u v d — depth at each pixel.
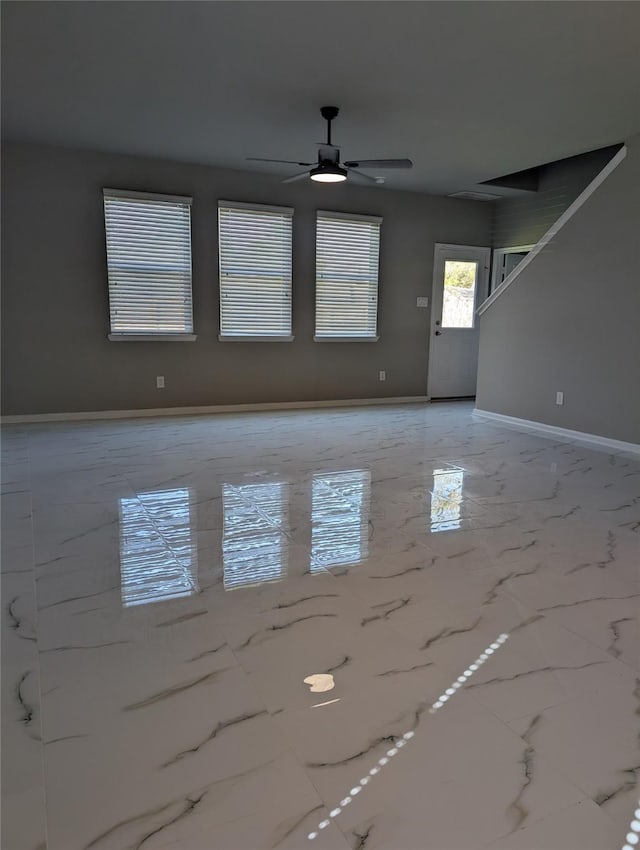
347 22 3.17
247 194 6.35
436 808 1.35
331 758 1.50
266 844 1.25
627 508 3.43
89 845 1.25
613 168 4.86
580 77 3.85
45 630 2.08
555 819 1.32
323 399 7.16
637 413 4.81
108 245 5.82
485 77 3.87
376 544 2.87
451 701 1.72
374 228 7.11
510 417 6.10
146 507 3.35
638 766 1.48
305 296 6.84
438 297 7.71
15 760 1.48
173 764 1.47
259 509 3.35
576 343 5.31
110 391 6.09
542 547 2.85
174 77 3.91
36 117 4.71
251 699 1.72
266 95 4.20
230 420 6.09
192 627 2.11
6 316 5.59
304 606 2.27
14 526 3.05
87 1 2.96
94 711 1.66
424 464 4.40
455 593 2.38
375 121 4.72
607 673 1.86
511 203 7.57
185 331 6.29
